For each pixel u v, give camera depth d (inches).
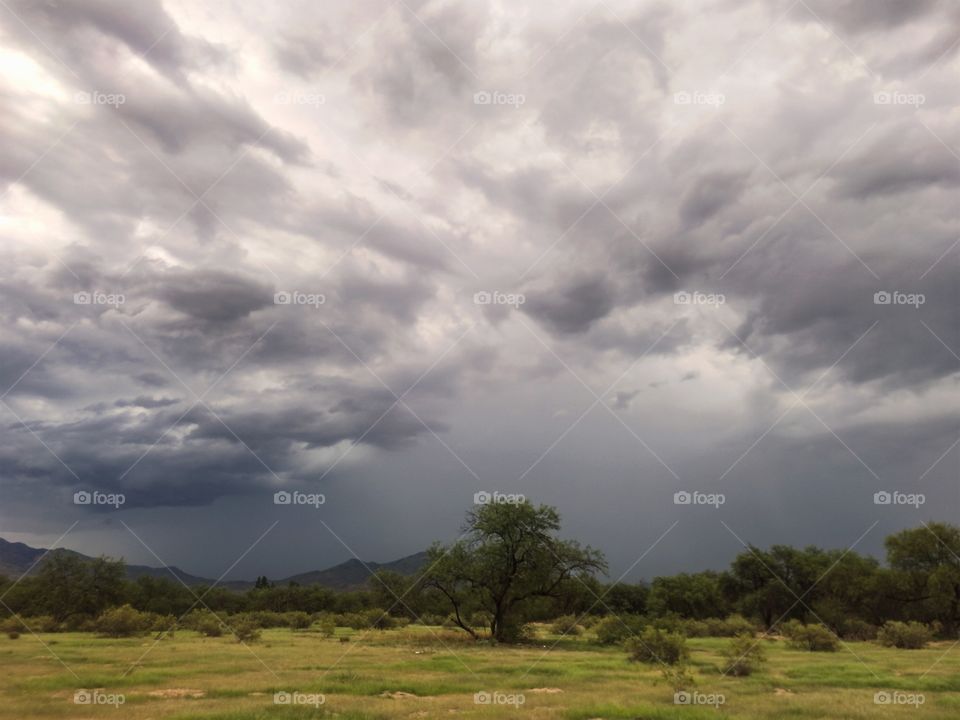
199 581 5172.2
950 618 2856.8
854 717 748.0
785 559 3484.3
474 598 2279.8
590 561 2191.2
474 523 2237.9
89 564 3002.0
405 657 1466.5
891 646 2116.1
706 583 3752.5
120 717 711.7
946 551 2829.7
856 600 3189.0
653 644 1413.6
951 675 1181.7
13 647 1647.4
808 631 1958.7
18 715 724.0
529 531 2181.3
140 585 4212.6
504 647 1891.0
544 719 730.2
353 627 3107.8
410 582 2731.3
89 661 1278.3
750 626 2982.3
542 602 2367.1
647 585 3742.6
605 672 1199.6
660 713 762.2
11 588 2972.4
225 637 2265.0
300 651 1601.9
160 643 1868.8
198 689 933.2
